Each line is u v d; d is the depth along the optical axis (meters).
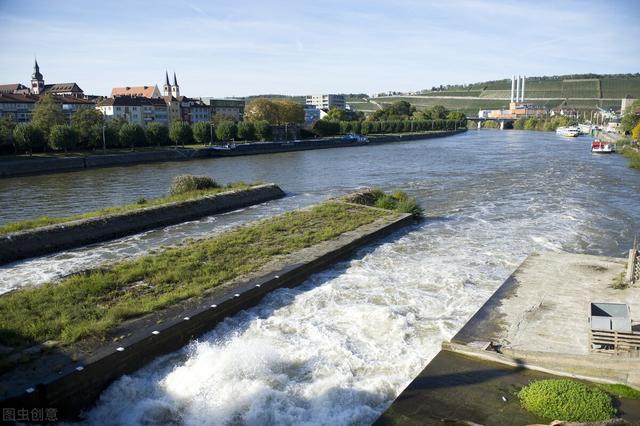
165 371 17.12
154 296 21.77
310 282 25.98
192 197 45.88
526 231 37.66
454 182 64.81
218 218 43.00
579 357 15.99
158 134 113.06
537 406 14.16
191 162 97.69
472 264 29.09
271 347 18.55
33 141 90.44
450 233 36.78
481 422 13.67
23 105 145.50
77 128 101.69
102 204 50.44
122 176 74.12
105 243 34.34
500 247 32.94
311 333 19.86
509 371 16.31
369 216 39.41
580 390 14.61
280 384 16.12
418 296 23.91
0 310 19.84
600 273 25.69
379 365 17.28
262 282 23.47
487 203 49.69
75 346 16.80
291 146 129.00
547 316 20.42
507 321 20.02
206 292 22.20
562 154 106.38
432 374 16.14
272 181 67.44
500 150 120.19
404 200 46.72
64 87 190.12
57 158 85.81
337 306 22.56
